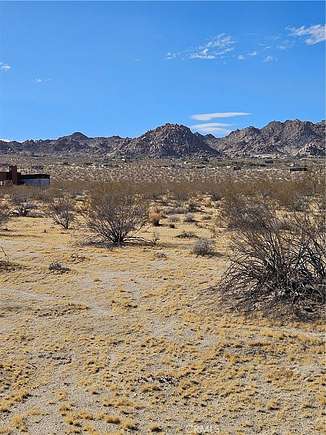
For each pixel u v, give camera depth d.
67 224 27.97
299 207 15.41
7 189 50.97
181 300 13.20
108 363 9.68
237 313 12.02
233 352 9.95
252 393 8.36
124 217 22.12
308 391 8.35
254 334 10.77
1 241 22.19
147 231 26.75
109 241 22.31
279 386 8.58
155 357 9.90
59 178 82.06
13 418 7.64
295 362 9.43
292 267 12.62
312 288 12.30
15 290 14.36
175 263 17.53
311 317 11.42
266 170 99.88
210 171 107.50
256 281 13.09
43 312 12.47
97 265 17.34
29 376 9.18
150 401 8.21
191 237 24.30
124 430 7.31
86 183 59.00
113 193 24.11
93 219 22.78
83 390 8.62
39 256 18.69
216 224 27.72
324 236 12.73
